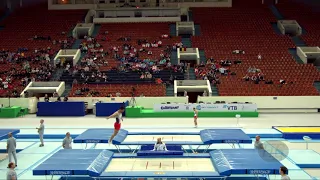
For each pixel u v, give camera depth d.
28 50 39.19
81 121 25.25
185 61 38.91
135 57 37.22
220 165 10.89
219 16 46.72
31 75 34.19
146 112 27.48
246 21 45.31
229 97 29.75
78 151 12.70
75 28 43.56
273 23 45.19
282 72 33.84
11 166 9.79
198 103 27.66
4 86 32.50
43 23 45.72
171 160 12.23
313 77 33.00
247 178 12.04
